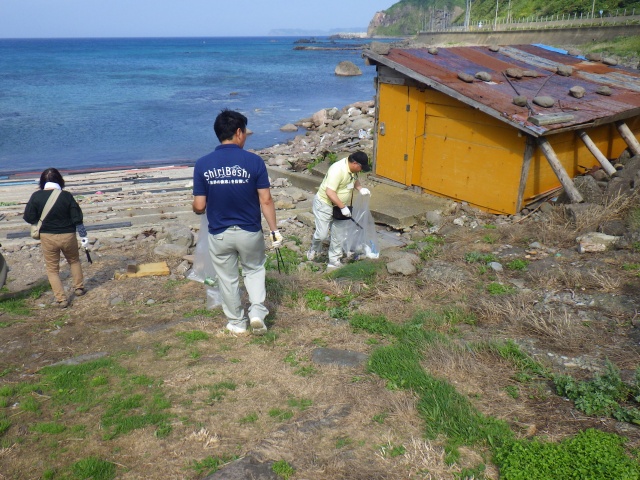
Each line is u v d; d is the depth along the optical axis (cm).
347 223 702
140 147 2194
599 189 782
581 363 412
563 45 5709
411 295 582
